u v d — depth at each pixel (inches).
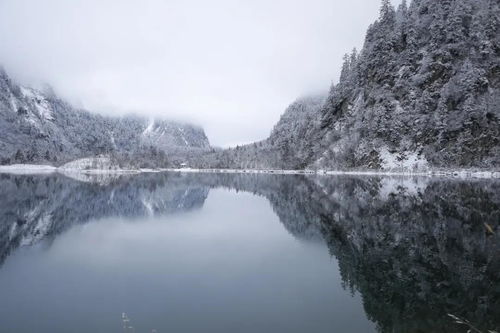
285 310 706.8
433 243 1218.6
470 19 5999.0
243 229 1537.9
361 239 1301.7
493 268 956.0
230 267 987.3
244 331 619.2
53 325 634.2
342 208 2055.9
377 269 964.0
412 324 653.3
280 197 2815.0
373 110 6318.9
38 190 3282.5
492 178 4104.3
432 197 2338.8
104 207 2226.9
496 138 4835.1
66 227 1563.7
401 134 5782.5
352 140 6446.9
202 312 694.5
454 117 5255.9
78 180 5123.0
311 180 4808.1
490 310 711.1
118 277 898.7
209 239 1343.5
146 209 2164.1
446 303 741.9
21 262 1024.2
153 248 1198.3
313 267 987.9
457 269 952.3
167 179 6102.4
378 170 5693.9
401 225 1512.1
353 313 693.9
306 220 1728.6
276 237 1366.9
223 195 3070.9
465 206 1935.3
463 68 5423.2
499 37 5561.0
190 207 2261.3
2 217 1777.8
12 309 701.9
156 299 758.5
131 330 617.9
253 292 800.3
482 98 5137.8
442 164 5118.1
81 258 1070.4
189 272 941.8
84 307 713.0
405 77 6176.2
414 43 6368.1
